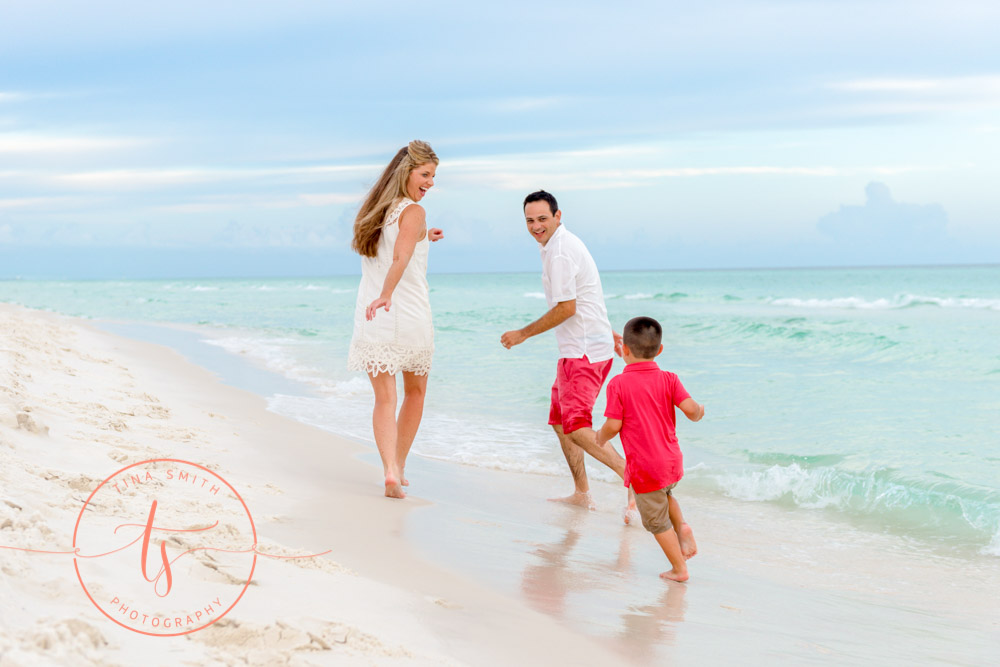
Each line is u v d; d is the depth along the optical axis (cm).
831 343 1650
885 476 600
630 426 399
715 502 568
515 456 679
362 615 260
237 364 1228
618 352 558
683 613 330
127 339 1530
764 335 1848
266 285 8681
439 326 2186
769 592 378
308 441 633
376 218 483
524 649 259
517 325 2208
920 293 4428
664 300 4338
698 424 838
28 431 422
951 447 707
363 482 512
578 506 530
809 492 579
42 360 795
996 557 447
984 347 1505
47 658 177
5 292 5603
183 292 5853
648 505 390
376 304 468
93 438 468
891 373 1222
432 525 415
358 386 1009
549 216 537
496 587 325
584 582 353
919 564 436
